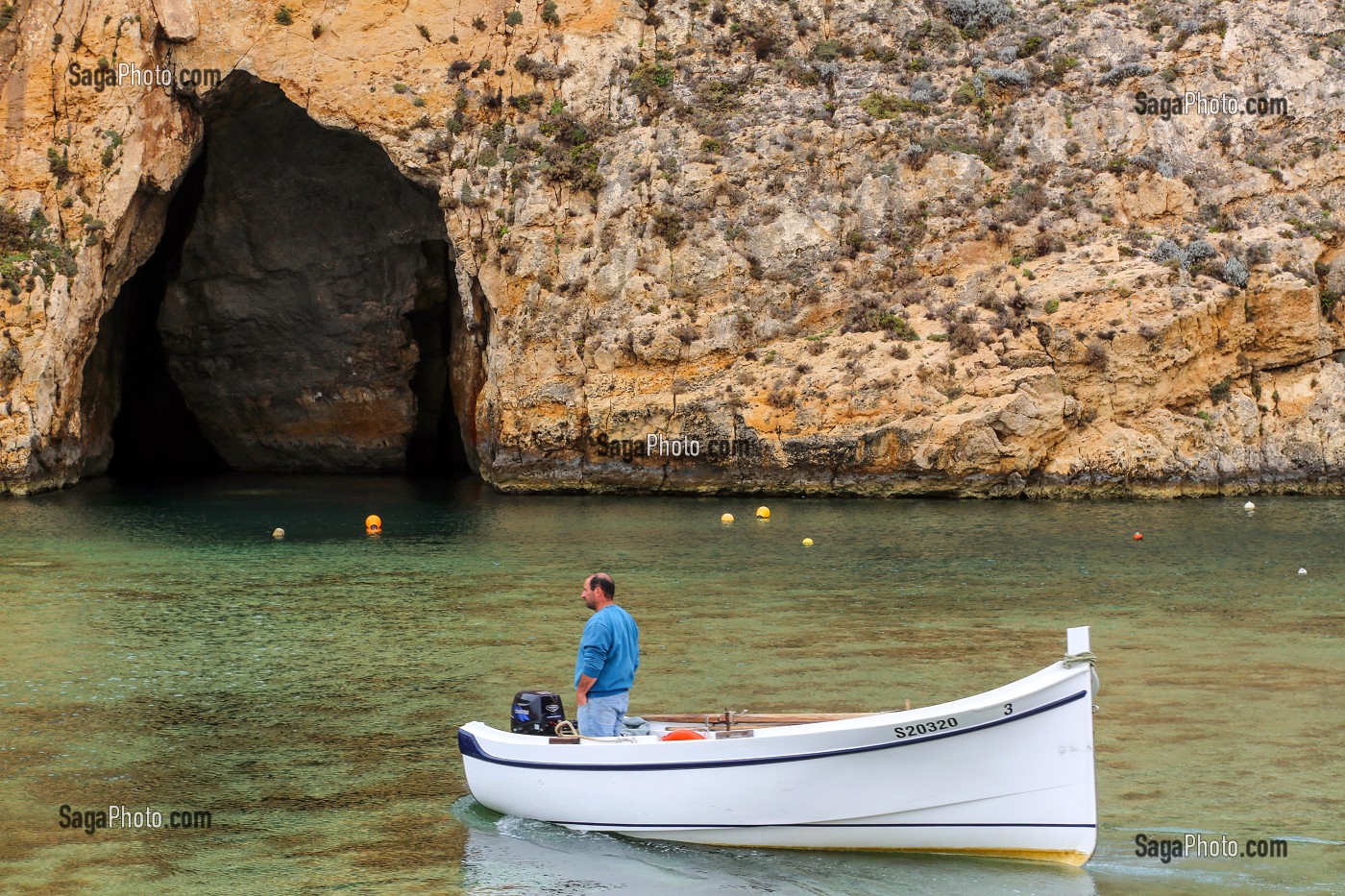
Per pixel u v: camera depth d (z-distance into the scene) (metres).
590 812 12.62
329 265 52.19
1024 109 46.25
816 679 18.02
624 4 47.75
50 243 44.41
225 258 52.06
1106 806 13.09
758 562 28.59
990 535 32.62
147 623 22.03
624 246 44.22
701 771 12.19
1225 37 47.38
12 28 45.38
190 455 57.06
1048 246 43.12
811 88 47.59
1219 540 31.56
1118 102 46.00
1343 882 11.23
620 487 43.34
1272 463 41.44
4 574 27.12
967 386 40.94
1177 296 40.72
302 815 13.04
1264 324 41.97
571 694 17.38
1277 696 17.06
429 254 52.59
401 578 26.64
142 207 47.25
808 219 44.31
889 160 45.22
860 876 11.49
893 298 43.12
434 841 12.38
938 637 20.81
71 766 14.55
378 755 14.93
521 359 44.16
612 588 13.48
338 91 46.53
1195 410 41.50
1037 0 50.62
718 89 47.06
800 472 41.62
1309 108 45.75
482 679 18.22
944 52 48.53
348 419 54.19
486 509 39.25
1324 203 44.53
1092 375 40.72
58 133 45.53
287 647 20.20
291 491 45.34
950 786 11.75
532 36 47.19
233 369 53.88
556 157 45.56
